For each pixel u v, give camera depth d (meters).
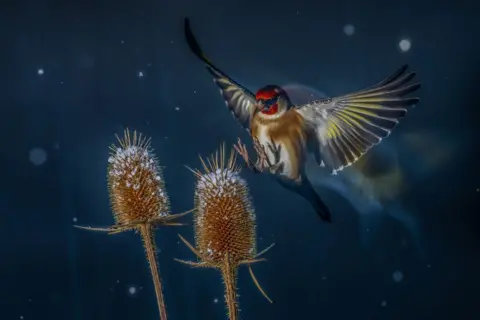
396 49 3.64
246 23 3.71
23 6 3.69
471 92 3.42
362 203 2.86
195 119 3.37
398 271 2.67
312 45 3.67
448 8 3.69
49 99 3.50
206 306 2.54
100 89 3.53
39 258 2.73
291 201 2.94
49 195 3.07
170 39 3.66
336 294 2.57
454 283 2.61
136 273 2.67
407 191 2.85
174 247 2.74
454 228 2.83
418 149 3.06
